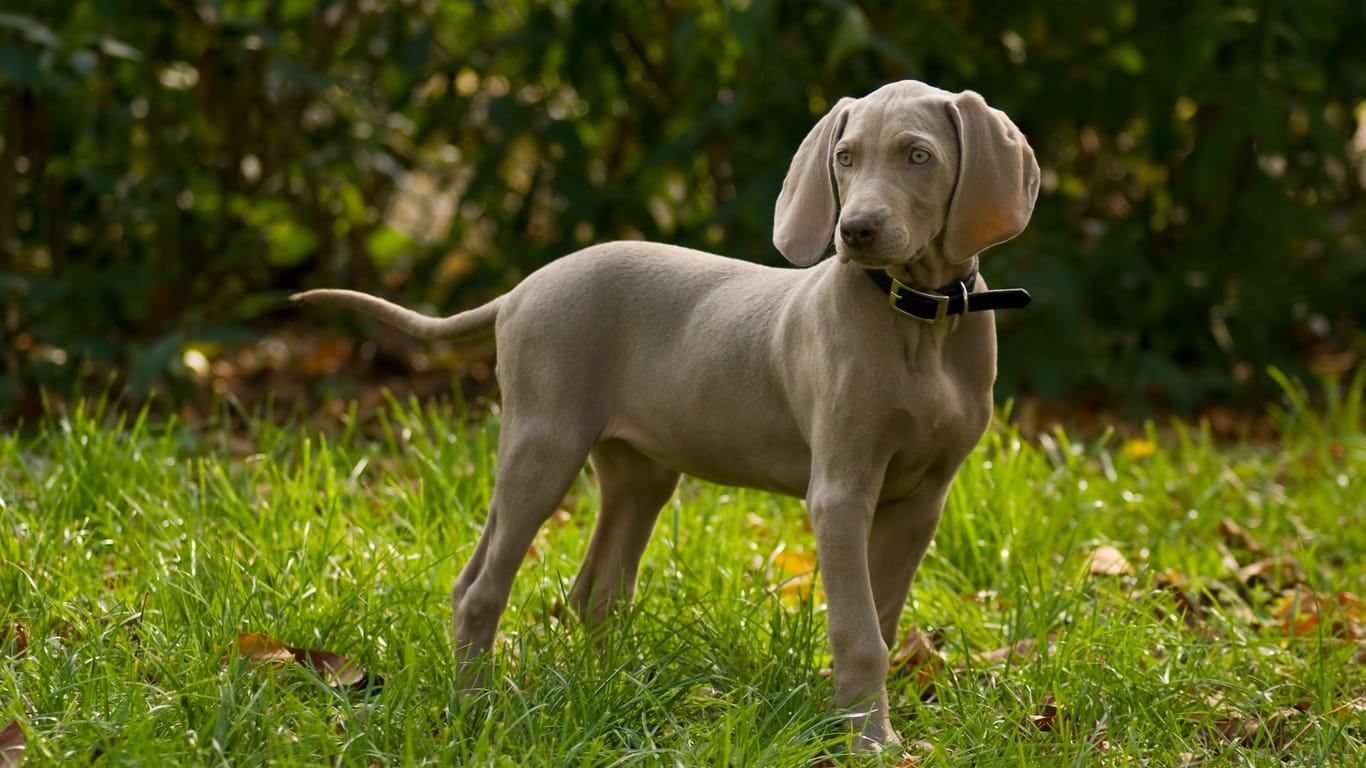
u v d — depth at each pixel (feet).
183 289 34.81
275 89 32.35
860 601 15.66
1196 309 33.37
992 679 17.53
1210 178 30.99
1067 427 31.71
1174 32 31.14
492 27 35.14
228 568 18.29
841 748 15.53
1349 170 32.07
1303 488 26.25
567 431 17.06
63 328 30.32
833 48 28.27
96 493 21.80
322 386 32.48
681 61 30.66
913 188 14.71
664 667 16.76
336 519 21.15
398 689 15.53
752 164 31.19
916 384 15.51
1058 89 32.17
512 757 14.37
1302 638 19.33
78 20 30.22
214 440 27.12
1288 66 31.78
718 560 20.72
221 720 14.21
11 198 31.65
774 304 16.67
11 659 15.97
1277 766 15.37
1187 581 21.66
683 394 16.93
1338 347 38.01
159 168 33.83
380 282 37.45
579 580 18.99
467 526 21.67
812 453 16.08
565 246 32.81
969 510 22.54
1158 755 15.70
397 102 34.09
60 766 13.55
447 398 32.24
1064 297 30.42
